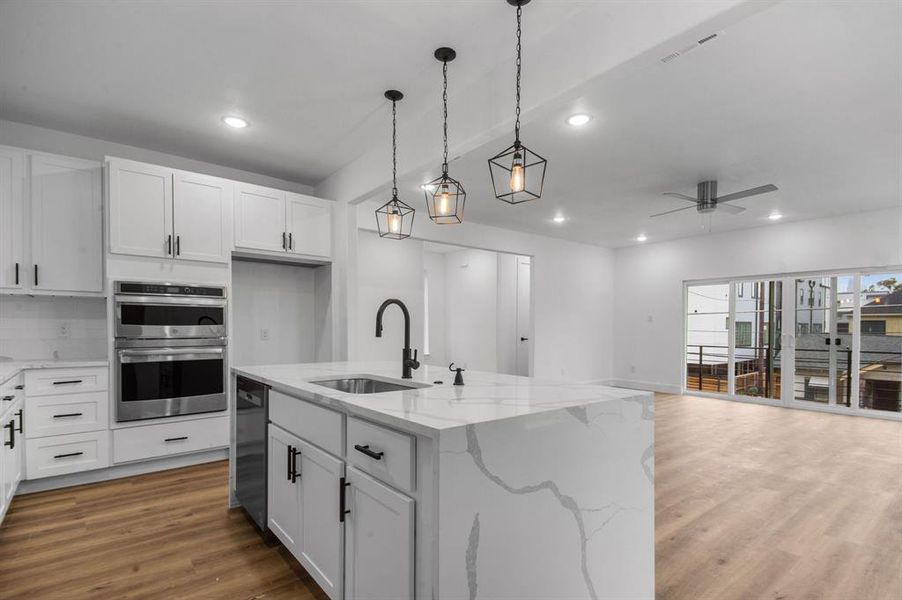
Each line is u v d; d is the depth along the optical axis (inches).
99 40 92.6
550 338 281.0
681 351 283.9
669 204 205.9
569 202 203.0
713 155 145.8
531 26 87.7
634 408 66.5
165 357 130.6
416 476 50.4
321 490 68.6
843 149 140.0
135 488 118.6
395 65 101.7
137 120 128.5
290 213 157.8
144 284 127.6
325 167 166.4
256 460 92.7
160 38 92.1
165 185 133.2
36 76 106.0
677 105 113.7
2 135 127.5
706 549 89.7
